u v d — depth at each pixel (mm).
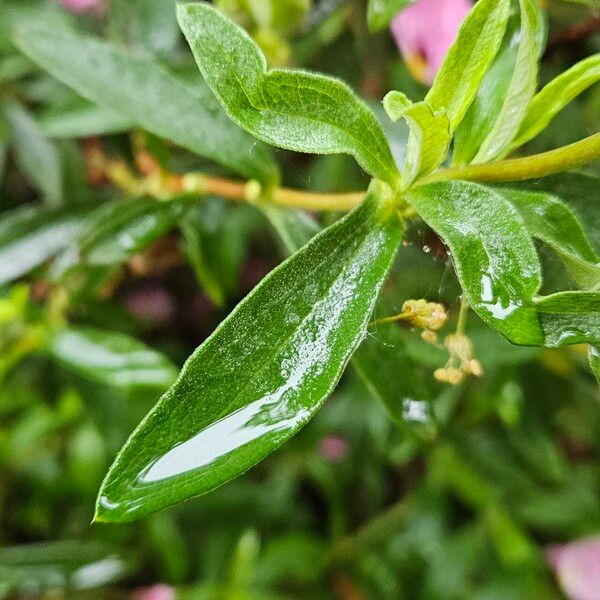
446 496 351
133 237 199
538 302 114
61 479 324
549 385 267
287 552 336
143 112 182
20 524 330
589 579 314
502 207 119
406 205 130
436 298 233
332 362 120
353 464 352
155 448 113
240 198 195
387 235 128
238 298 353
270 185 178
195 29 118
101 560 265
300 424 117
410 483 375
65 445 330
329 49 261
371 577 341
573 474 342
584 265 124
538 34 149
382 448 296
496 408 269
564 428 328
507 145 140
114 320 281
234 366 118
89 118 224
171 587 318
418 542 342
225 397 117
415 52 189
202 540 351
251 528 353
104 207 231
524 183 158
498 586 322
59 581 258
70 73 185
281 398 118
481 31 125
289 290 122
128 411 258
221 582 337
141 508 110
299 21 209
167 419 114
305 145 121
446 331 205
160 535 318
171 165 230
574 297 112
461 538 335
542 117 141
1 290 254
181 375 115
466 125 146
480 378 259
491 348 208
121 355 210
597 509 330
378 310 159
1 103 270
